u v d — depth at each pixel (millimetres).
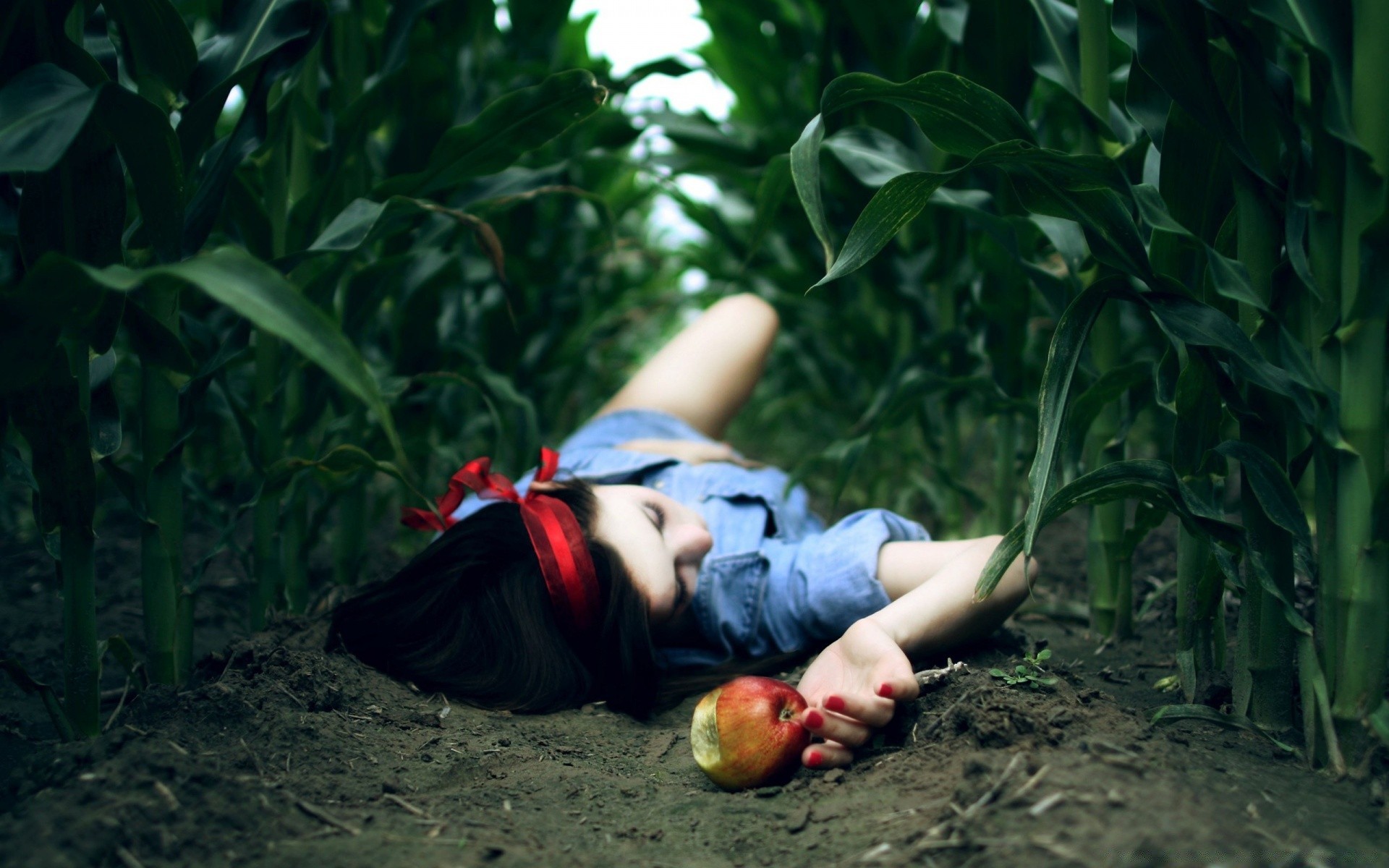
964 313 2299
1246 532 1021
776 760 1031
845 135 1581
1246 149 973
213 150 1264
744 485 1851
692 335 2396
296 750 1067
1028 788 833
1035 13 1434
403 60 1448
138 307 1022
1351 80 890
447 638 1387
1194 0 964
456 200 1689
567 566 1356
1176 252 1168
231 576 2172
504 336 2365
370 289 1542
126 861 800
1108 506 1559
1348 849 788
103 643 1145
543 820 972
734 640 1570
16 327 847
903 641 1240
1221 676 1210
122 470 1164
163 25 1108
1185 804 800
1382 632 932
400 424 2102
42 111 839
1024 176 1021
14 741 1165
